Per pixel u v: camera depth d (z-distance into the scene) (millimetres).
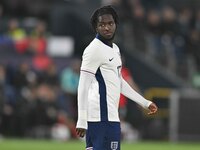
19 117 58938
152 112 25172
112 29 23453
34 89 59969
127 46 69250
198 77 69812
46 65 65000
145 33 70062
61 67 67250
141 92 66875
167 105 63875
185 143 59938
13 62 66375
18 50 67500
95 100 23391
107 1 71562
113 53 23688
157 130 61500
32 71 65625
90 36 70125
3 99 58219
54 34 72125
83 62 23500
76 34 71000
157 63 69438
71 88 60156
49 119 59281
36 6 76875
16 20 73062
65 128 59375
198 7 79250
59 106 60062
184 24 71438
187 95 62031
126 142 57844
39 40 68188
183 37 70750
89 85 23438
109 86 23516
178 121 61969
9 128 59125
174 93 62844
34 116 59094
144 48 69875
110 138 23438
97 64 23422
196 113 61750
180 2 80000
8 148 48719
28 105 59000
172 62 70000
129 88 24875
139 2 75125
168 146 54344
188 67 70000
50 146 51188
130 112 61875
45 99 59375
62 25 71875
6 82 61500
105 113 23422
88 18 71062
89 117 23469
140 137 61406
